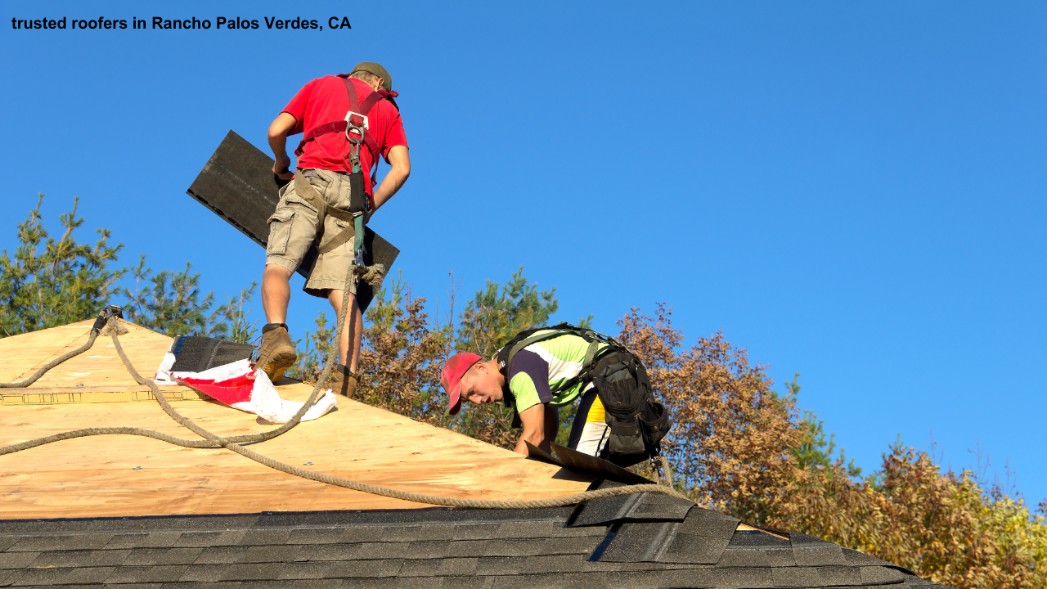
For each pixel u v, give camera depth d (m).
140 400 5.16
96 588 3.08
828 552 2.98
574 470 3.82
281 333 5.20
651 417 4.36
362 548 3.19
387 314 13.38
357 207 5.67
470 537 3.21
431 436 4.47
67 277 13.75
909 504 14.26
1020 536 14.11
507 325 13.44
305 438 4.55
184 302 13.91
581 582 2.91
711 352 16.45
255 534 3.33
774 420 15.38
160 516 3.56
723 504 14.91
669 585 2.86
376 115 5.85
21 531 3.46
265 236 6.64
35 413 5.05
